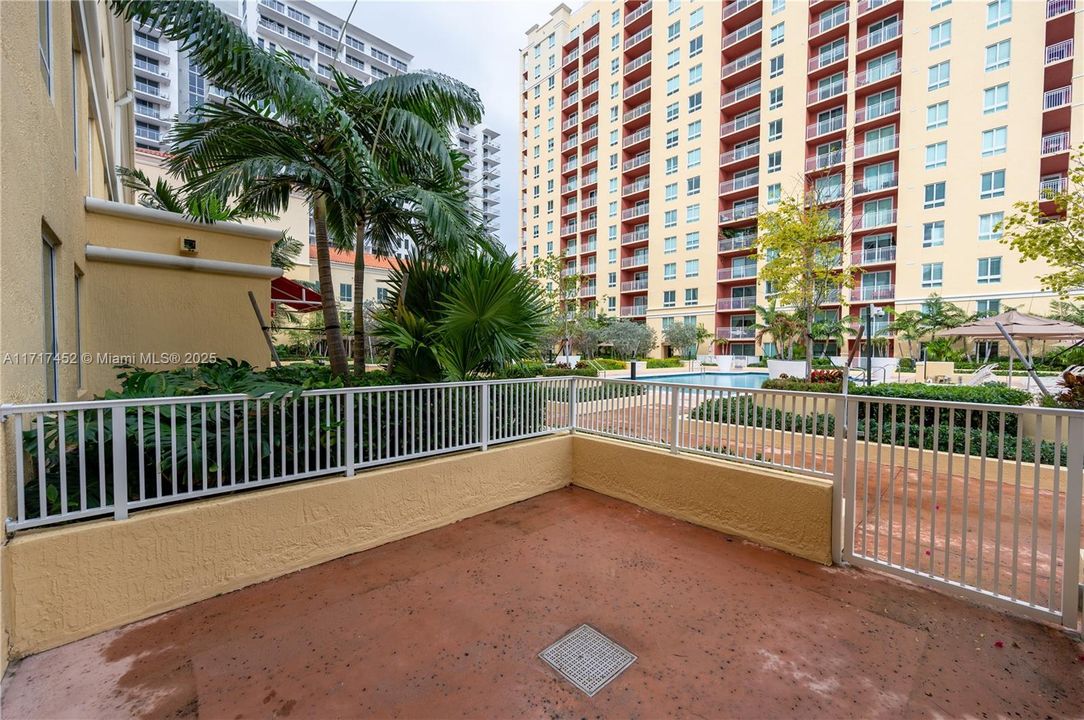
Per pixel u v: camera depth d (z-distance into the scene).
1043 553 3.27
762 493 3.50
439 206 4.53
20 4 2.47
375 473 3.43
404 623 2.48
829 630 2.42
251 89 4.46
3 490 2.11
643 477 4.29
